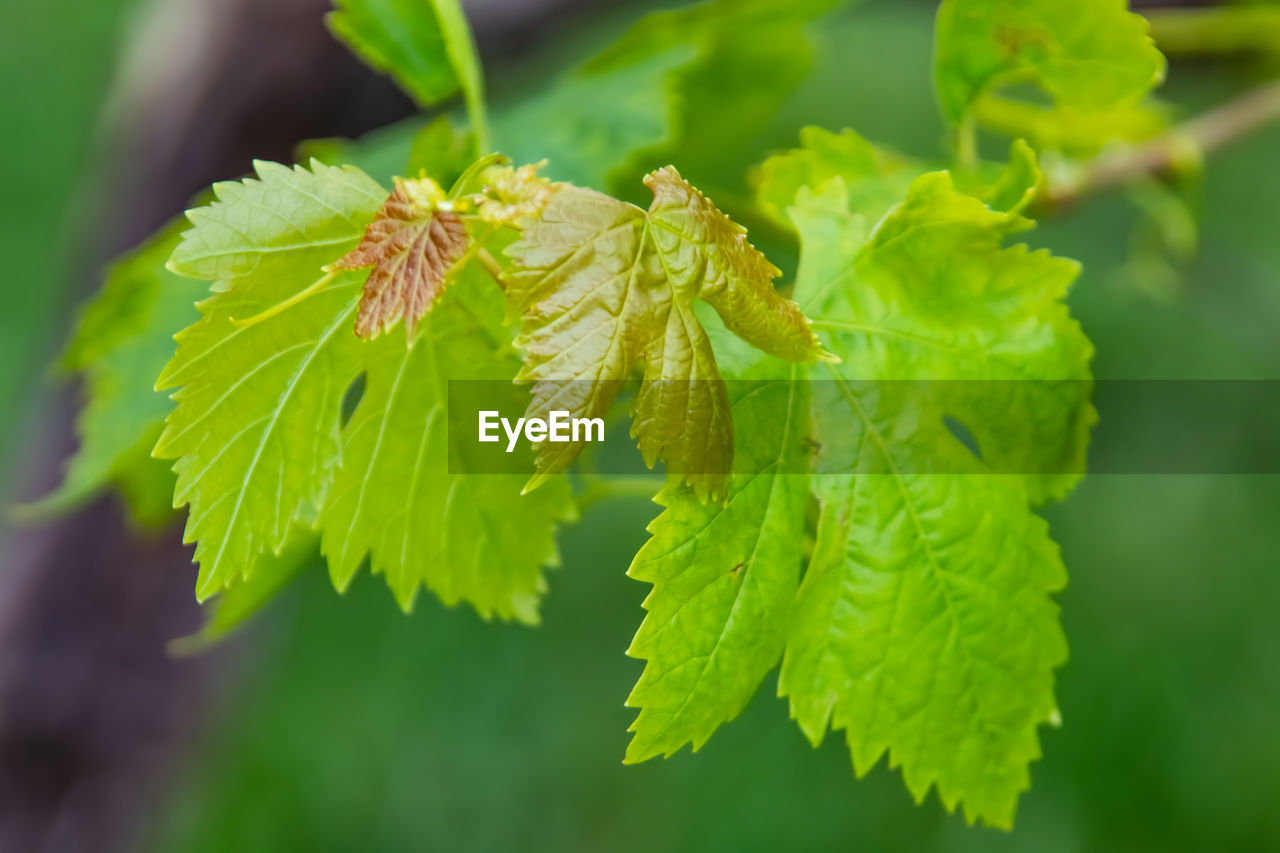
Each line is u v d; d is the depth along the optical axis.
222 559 0.38
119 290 0.49
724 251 0.38
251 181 0.38
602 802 1.54
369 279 0.37
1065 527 1.59
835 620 0.40
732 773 1.52
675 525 0.38
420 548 0.41
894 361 0.40
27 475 0.75
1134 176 0.57
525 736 1.59
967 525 0.40
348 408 0.65
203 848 1.44
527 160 0.48
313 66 0.68
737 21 0.55
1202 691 1.45
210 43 0.69
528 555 0.41
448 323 0.40
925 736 0.40
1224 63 0.67
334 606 1.70
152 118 0.70
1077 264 0.41
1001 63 0.45
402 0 0.45
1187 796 1.38
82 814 0.79
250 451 0.38
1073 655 1.50
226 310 0.38
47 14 2.03
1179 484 1.59
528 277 0.37
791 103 1.60
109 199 0.73
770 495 0.39
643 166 0.49
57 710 0.76
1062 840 1.38
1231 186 1.50
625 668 1.62
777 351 0.38
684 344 0.37
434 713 1.62
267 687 1.50
